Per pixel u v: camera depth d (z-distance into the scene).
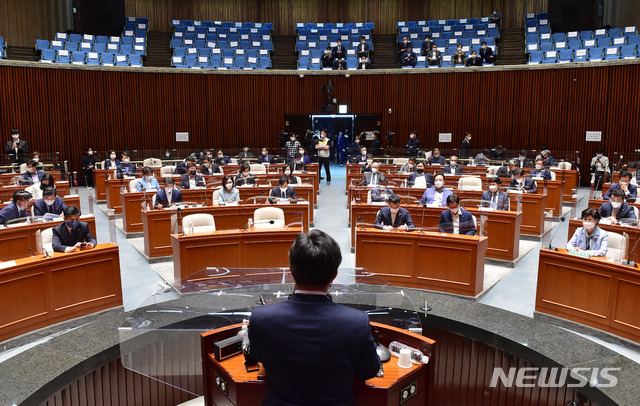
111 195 11.38
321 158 15.98
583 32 17.78
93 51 17.50
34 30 18.56
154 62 18.14
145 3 21.22
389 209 7.18
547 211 11.18
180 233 6.91
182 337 3.49
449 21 20.86
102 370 3.99
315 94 18.56
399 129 18.42
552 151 16.80
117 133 17.17
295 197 9.37
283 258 6.96
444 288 6.49
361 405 2.63
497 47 18.72
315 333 2.04
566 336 4.12
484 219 7.27
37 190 9.58
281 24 22.25
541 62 17.17
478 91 17.53
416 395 2.86
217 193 9.18
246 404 2.74
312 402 2.06
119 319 4.55
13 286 5.14
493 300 6.40
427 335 4.48
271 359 2.07
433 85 17.94
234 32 20.31
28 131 15.84
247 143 18.61
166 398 4.33
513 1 21.09
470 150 15.73
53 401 3.68
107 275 5.88
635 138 15.51
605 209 7.69
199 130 18.19
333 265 2.10
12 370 3.73
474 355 4.28
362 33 20.45
